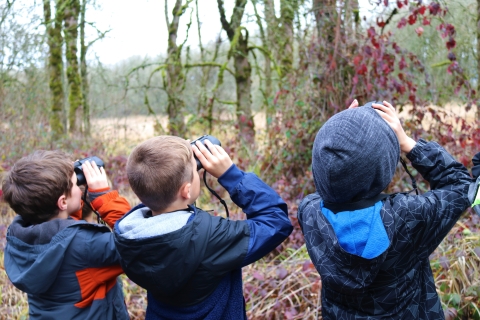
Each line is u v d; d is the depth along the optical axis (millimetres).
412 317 1434
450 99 4352
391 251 1364
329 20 4230
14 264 1605
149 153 1446
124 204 1806
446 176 1506
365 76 3990
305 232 1524
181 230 1374
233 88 8438
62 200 1615
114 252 1547
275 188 4289
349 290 1367
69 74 9945
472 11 5551
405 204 1383
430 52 5359
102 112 8930
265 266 3107
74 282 1578
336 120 1410
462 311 2447
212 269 1423
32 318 1657
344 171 1339
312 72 4355
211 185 4719
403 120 3971
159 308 1544
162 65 7609
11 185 1598
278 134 4629
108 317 1647
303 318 2508
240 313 1572
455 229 2967
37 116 8336
